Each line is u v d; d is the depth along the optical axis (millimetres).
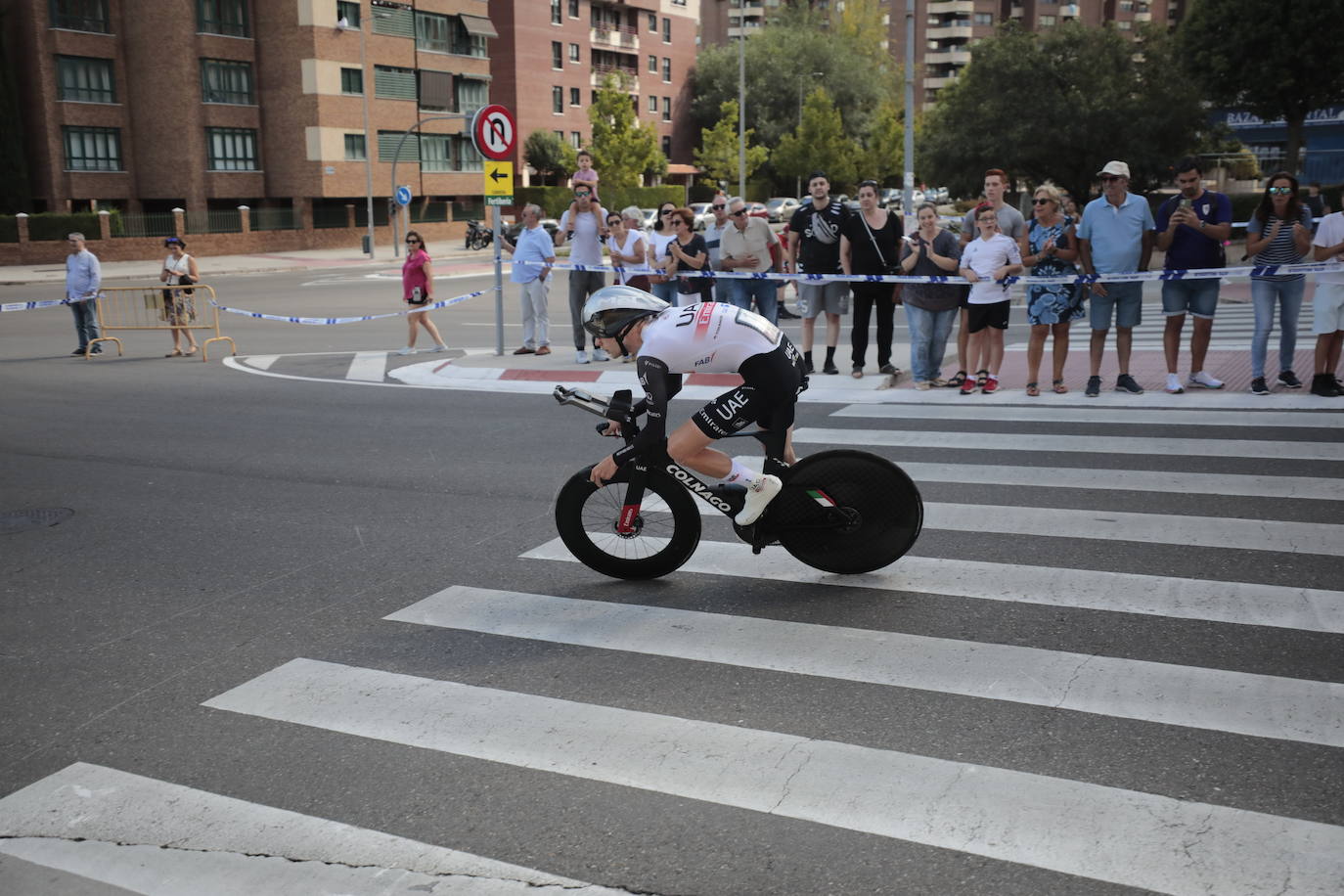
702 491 5422
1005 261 9945
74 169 44969
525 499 7359
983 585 5363
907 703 4141
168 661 4816
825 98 66625
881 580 5512
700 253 12359
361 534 6680
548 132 66312
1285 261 9445
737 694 4277
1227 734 3803
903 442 8500
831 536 5523
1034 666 4414
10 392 12594
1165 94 38375
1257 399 9477
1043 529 6203
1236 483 6957
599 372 12336
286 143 48938
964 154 41281
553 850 3283
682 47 81500
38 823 3566
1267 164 54844
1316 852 3105
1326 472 7125
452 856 3275
